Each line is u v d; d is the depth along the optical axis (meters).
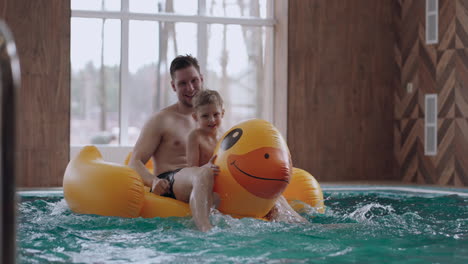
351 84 8.06
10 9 6.62
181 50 7.86
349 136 8.07
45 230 2.79
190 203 2.88
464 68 7.07
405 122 8.00
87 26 7.57
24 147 6.67
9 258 1.16
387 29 8.16
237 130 3.06
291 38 7.85
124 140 7.68
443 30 7.36
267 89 8.13
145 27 7.72
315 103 7.94
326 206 4.00
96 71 7.64
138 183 3.18
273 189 2.90
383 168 8.20
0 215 1.15
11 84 1.16
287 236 2.57
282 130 7.93
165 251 2.27
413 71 7.84
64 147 6.78
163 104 7.81
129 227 2.86
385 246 2.35
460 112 7.12
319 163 7.96
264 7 8.10
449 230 2.78
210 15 7.93
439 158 7.40
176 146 3.57
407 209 3.80
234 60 8.05
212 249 2.29
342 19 8.01
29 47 6.68
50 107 6.74
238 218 3.00
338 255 2.17
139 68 7.73
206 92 3.30
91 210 3.18
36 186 6.70
